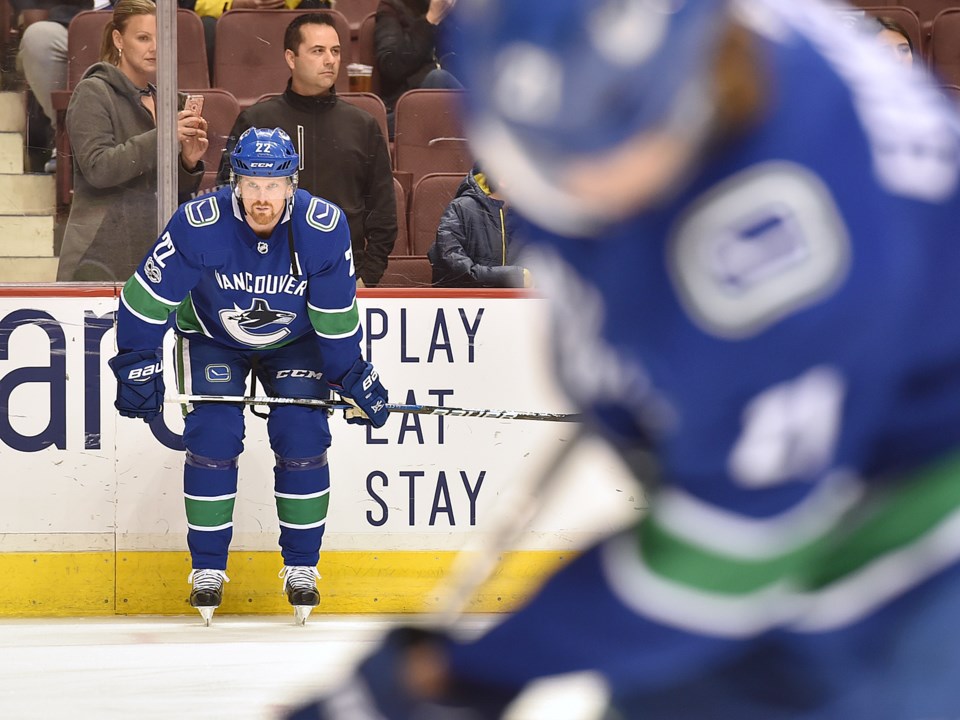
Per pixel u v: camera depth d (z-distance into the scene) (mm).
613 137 3109
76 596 18391
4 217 18484
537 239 3623
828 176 3143
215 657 14531
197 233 16719
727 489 3271
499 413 17766
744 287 3146
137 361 17016
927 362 3502
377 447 18578
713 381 3211
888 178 3229
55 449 18328
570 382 3928
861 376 3240
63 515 18328
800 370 3172
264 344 17516
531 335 18766
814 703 3729
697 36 3049
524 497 4641
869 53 3512
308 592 17344
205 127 18734
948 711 3703
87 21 18422
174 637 16188
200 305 17328
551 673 3410
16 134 18406
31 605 18328
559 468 4598
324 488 17562
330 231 16938
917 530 3701
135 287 16922
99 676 13367
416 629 3656
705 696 3807
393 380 18703
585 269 3529
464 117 3369
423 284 18906
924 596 3686
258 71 19297
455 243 18641
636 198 3209
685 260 3193
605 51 3068
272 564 18531
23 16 18312
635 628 3324
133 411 17188
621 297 3318
